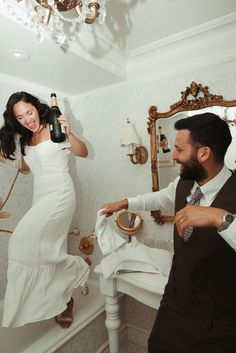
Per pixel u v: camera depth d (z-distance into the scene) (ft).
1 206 5.65
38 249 4.14
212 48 4.99
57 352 4.32
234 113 4.79
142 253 4.55
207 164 2.79
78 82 6.15
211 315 2.65
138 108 6.02
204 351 2.69
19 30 3.85
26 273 4.09
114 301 4.62
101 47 5.13
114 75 5.76
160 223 5.62
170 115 5.43
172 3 4.13
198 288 2.72
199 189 3.02
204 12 4.40
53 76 5.75
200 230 2.64
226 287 2.58
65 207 4.39
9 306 3.96
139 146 5.93
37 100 4.41
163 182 5.66
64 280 4.50
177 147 2.92
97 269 4.61
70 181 4.59
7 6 3.49
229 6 4.26
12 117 4.40
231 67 4.86
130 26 4.72
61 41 3.61
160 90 5.69
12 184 5.86
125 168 6.30
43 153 4.35
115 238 4.52
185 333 2.83
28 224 4.13
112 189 6.56
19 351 4.39
